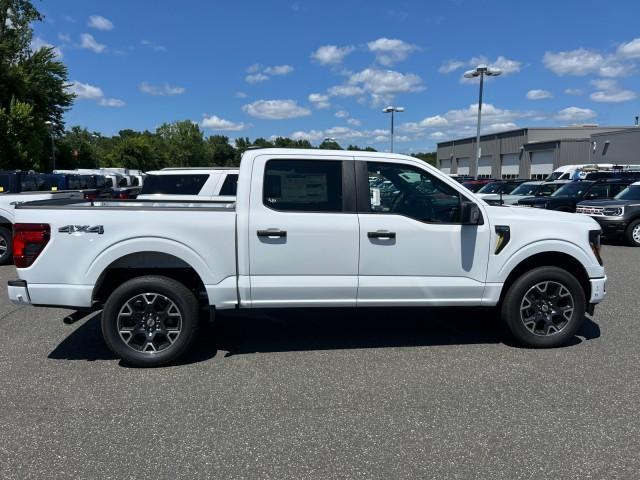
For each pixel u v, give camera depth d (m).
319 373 4.55
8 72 42.09
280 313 6.48
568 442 3.37
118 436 3.46
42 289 4.52
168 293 4.59
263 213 4.65
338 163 4.80
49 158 54.97
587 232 5.13
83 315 4.84
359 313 6.50
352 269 4.79
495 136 65.38
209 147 115.12
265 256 4.66
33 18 47.16
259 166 4.68
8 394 4.11
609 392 4.13
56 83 46.84
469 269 4.96
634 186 14.37
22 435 3.46
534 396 4.06
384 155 4.89
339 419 3.70
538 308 5.13
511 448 3.30
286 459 3.19
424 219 4.91
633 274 9.23
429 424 3.62
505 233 4.96
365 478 2.99
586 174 27.28
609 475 3.01
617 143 46.81
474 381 4.36
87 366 4.71
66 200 5.12
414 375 4.50
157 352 4.66
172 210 4.57
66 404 3.93
